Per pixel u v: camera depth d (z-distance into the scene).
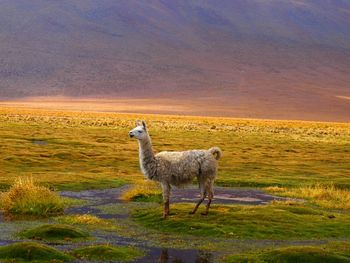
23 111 160.88
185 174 27.05
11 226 25.80
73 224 26.52
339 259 21.00
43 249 20.81
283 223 26.86
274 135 101.81
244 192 39.03
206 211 27.83
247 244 23.64
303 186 43.03
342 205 33.88
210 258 21.41
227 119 167.12
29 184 30.94
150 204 32.41
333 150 76.38
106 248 21.44
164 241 23.73
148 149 26.75
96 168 49.47
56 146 64.81
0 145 61.62
